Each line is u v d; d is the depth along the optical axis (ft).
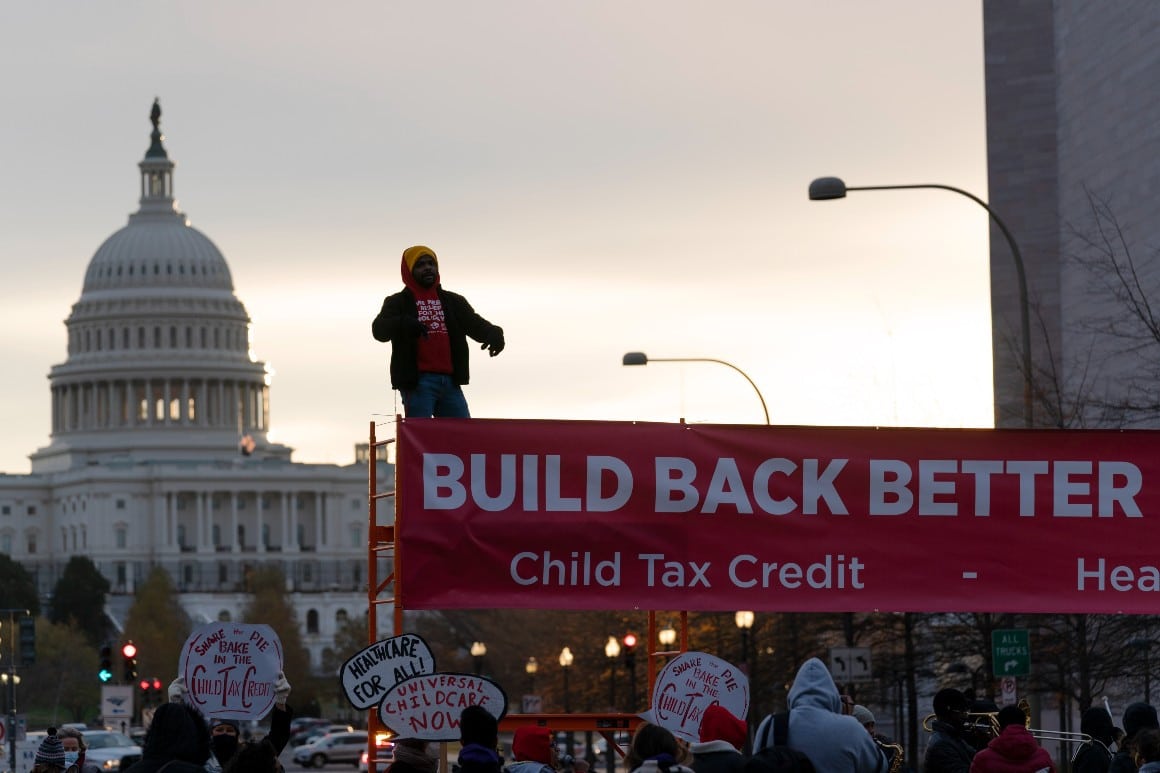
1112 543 126.00
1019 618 280.51
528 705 538.06
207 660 117.29
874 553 124.57
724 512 123.85
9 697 407.23
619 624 598.34
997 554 125.59
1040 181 394.93
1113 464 126.21
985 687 303.07
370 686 116.57
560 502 122.93
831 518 124.77
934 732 119.55
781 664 387.34
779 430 124.67
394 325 131.85
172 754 90.22
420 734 112.16
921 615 321.32
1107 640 268.62
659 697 120.37
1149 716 128.26
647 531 123.34
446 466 122.21
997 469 125.80
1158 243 339.16
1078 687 290.15
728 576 123.75
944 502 125.29
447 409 134.10
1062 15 392.06
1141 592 125.80
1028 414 261.85
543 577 122.52
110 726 563.07
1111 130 363.56
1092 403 298.35
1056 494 126.00
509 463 122.62
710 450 123.85
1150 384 313.32
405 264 134.10
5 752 388.37
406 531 121.70
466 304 135.44
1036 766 110.63
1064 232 388.16
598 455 123.34
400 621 121.60
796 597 124.06
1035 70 398.01
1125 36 354.95
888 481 125.08
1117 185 360.69
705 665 120.47
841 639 391.04
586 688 633.20
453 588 121.80
